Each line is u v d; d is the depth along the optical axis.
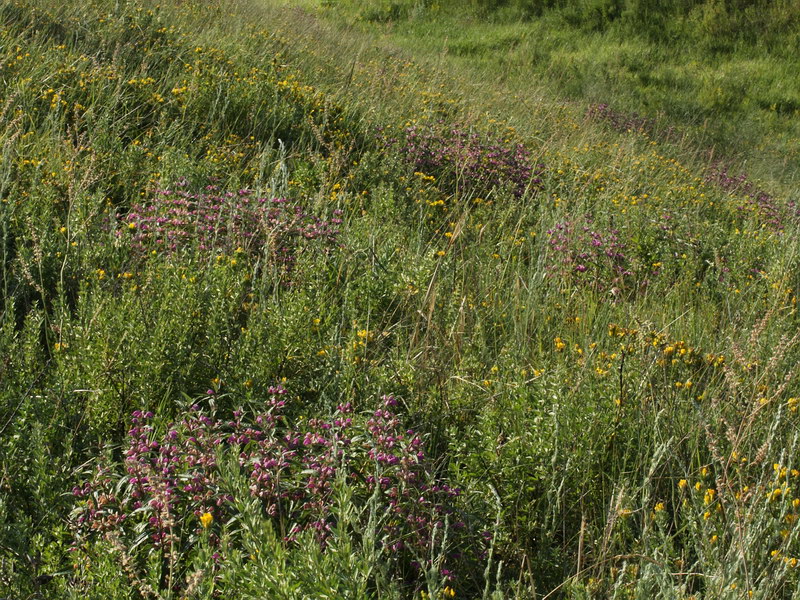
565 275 4.86
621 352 3.04
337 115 6.97
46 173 4.53
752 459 2.76
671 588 2.16
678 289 5.18
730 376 2.99
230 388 2.97
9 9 7.42
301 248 4.05
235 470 2.17
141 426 2.65
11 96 5.16
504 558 2.54
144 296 3.29
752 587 2.11
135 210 4.30
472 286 4.37
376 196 5.36
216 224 4.06
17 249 3.84
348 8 20.56
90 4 8.21
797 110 15.89
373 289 3.95
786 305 4.71
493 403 3.02
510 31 18.66
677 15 18.38
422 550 2.30
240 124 6.43
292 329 3.15
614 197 6.65
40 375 2.90
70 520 2.30
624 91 15.82
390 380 3.12
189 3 10.94
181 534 2.21
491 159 6.70
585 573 2.46
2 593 2.04
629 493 2.69
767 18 18.00
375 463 2.45
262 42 9.76
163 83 6.73
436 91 9.83
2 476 2.39
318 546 2.00
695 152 12.40
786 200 9.38
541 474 2.68
